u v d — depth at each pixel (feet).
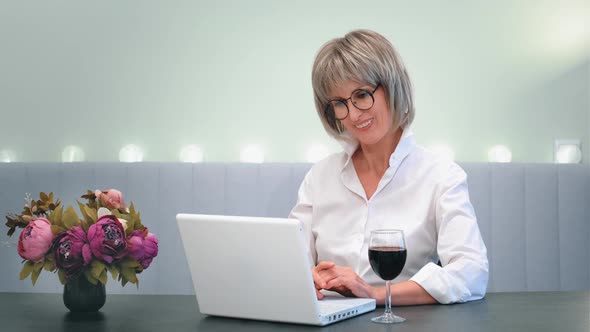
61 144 9.36
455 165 6.12
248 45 9.32
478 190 8.17
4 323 4.50
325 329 4.15
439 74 9.27
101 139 9.33
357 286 4.85
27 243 4.69
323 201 6.37
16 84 9.37
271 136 9.29
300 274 4.18
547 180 8.18
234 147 9.29
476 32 9.27
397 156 6.04
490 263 8.13
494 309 4.71
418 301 4.94
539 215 8.17
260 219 4.28
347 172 6.28
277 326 4.28
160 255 8.26
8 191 8.34
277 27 9.30
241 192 8.25
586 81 9.24
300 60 9.29
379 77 5.65
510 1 9.27
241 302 4.47
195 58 9.33
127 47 9.35
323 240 6.28
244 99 9.30
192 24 9.33
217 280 4.53
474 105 9.25
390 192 6.09
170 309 4.93
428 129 9.27
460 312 4.61
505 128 9.25
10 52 9.37
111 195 5.02
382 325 4.21
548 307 4.76
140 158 9.28
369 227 6.08
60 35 9.36
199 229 4.50
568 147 9.16
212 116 9.30
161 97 9.33
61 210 4.87
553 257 8.14
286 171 8.25
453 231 5.62
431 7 9.28
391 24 9.29
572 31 9.25
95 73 9.36
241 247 4.37
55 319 4.62
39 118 9.36
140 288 8.30
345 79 5.63
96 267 4.68
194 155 9.19
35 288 8.38
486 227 8.15
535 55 9.25
